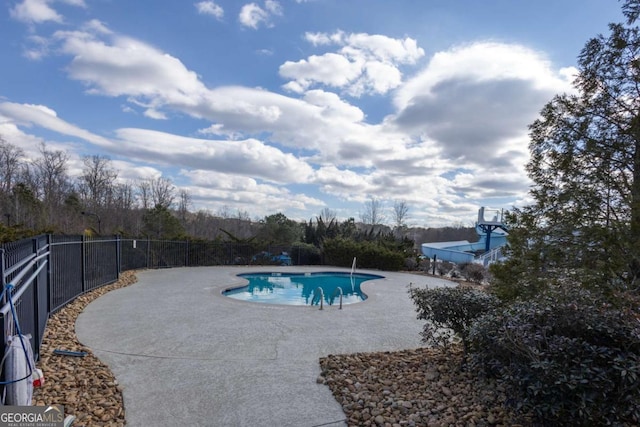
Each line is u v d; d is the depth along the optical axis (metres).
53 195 27.61
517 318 2.87
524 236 4.51
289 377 4.10
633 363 2.17
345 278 17.53
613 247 3.65
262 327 6.36
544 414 2.33
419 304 4.66
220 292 10.17
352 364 4.50
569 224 4.02
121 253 13.62
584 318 2.67
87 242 9.20
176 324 6.39
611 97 4.00
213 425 3.01
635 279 3.55
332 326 6.63
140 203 33.50
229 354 4.87
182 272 14.85
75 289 8.25
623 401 2.22
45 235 6.05
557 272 3.99
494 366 2.98
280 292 13.41
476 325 3.33
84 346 4.98
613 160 3.94
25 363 2.72
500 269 4.70
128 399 3.44
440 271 18.03
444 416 3.12
